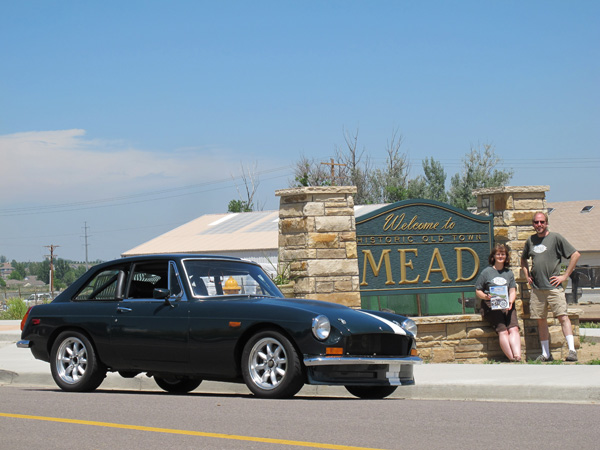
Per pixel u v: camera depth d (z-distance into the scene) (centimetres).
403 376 897
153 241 5219
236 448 586
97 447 597
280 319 848
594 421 711
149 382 1097
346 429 662
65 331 993
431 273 1460
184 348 902
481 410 781
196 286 930
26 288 12825
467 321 1424
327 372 845
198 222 5453
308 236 1366
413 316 1509
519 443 604
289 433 645
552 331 1462
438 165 6488
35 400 873
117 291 979
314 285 1363
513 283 1384
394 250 1439
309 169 6694
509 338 1386
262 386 856
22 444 614
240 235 4891
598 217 5538
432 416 735
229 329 874
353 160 6662
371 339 869
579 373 1010
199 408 786
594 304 2944
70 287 1028
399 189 6344
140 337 934
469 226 1488
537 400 903
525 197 1491
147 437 633
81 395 926
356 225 1416
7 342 1838
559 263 1352
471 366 1120
